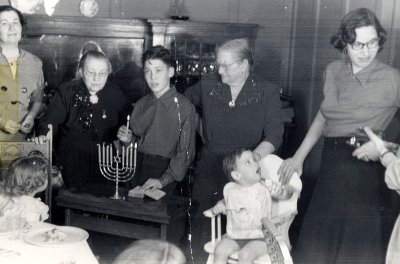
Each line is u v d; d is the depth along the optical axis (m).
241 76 3.72
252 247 3.18
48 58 4.38
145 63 3.81
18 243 2.46
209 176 3.80
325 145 3.64
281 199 3.50
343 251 3.52
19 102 4.32
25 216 2.81
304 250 3.68
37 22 4.32
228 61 3.69
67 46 4.40
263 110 3.71
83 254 2.35
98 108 4.12
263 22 4.14
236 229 3.34
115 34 4.38
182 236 3.73
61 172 4.14
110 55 4.43
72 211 3.51
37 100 4.38
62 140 4.16
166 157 3.80
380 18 3.34
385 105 3.35
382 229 3.38
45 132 4.11
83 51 4.41
